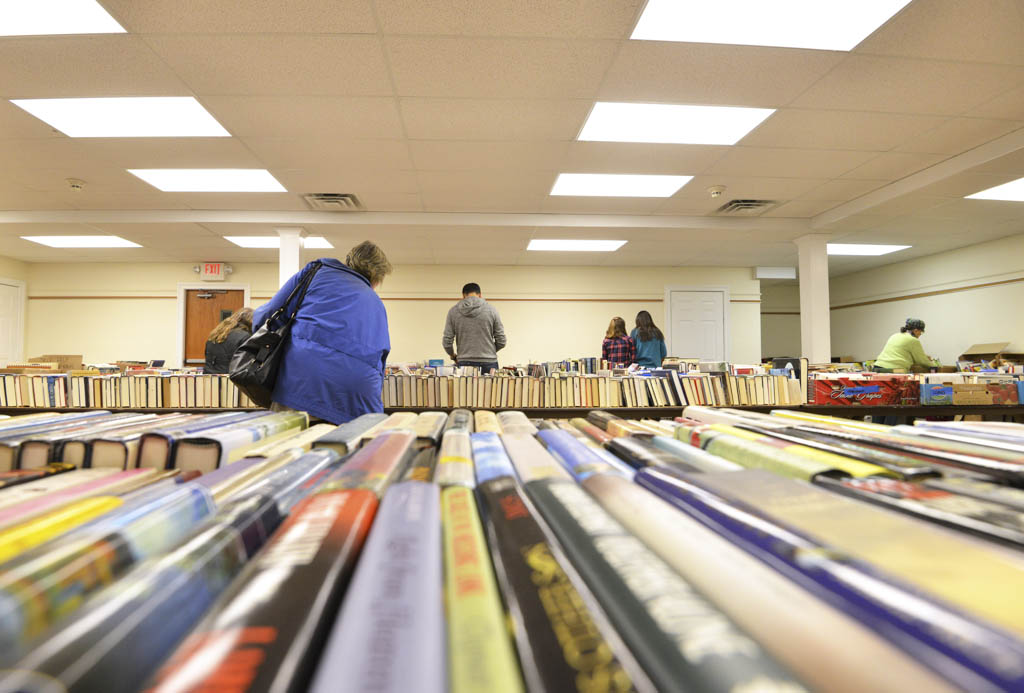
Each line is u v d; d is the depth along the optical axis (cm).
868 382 339
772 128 349
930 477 42
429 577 26
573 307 812
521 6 231
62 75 280
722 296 823
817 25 243
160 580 23
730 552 27
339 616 22
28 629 20
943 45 258
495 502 38
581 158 401
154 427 63
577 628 22
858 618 21
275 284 778
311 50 261
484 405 350
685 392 348
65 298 768
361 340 163
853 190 480
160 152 384
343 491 38
